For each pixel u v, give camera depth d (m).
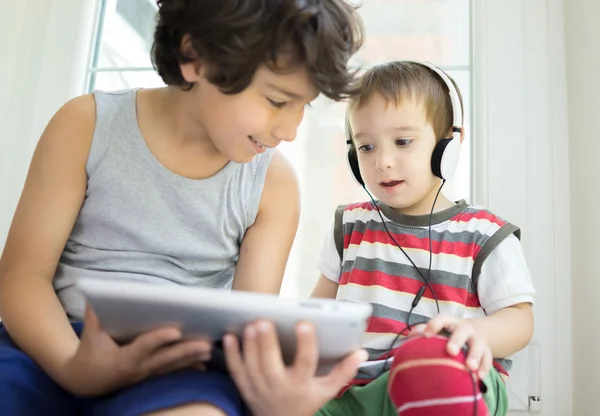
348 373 0.49
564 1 1.08
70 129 0.71
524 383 0.94
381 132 0.87
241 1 0.59
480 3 1.11
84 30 1.22
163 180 0.73
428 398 0.55
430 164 0.88
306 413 0.50
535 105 1.05
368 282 0.89
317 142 1.14
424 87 0.88
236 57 0.58
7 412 0.52
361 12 1.17
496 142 1.04
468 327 0.65
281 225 0.81
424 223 0.91
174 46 0.66
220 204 0.76
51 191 0.69
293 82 0.60
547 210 1.00
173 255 0.75
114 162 0.72
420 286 0.86
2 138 1.17
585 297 0.92
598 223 0.88
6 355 0.57
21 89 1.20
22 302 0.60
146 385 0.50
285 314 0.43
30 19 1.24
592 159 0.92
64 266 0.72
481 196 1.03
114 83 1.22
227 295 0.43
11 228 0.68
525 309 0.81
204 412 0.46
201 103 0.66
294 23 0.57
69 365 0.52
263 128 0.62
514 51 1.07
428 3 1.16
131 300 0.43
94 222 0.73
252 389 0.48
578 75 1.00
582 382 0.91
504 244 0.85
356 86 0.67
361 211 1.00
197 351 0.49
